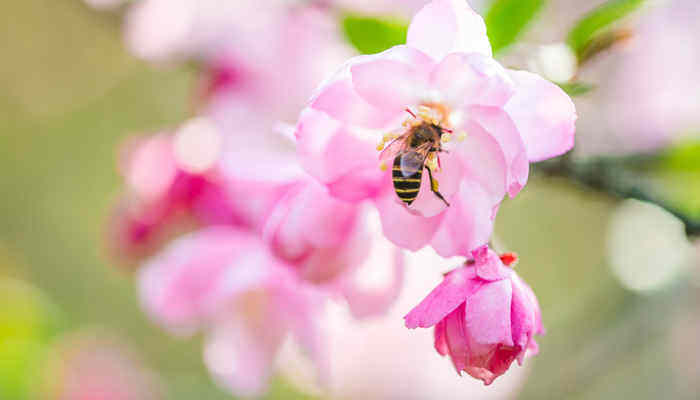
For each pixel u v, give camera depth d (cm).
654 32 38
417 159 29
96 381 43
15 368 40
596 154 32
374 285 31
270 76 39
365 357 41
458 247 29
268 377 36
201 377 58
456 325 29
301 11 38
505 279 29
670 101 37
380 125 30
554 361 46
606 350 45
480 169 29
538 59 31
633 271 43
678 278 42
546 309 64
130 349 49
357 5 36
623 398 56
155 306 35
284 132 29
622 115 37
